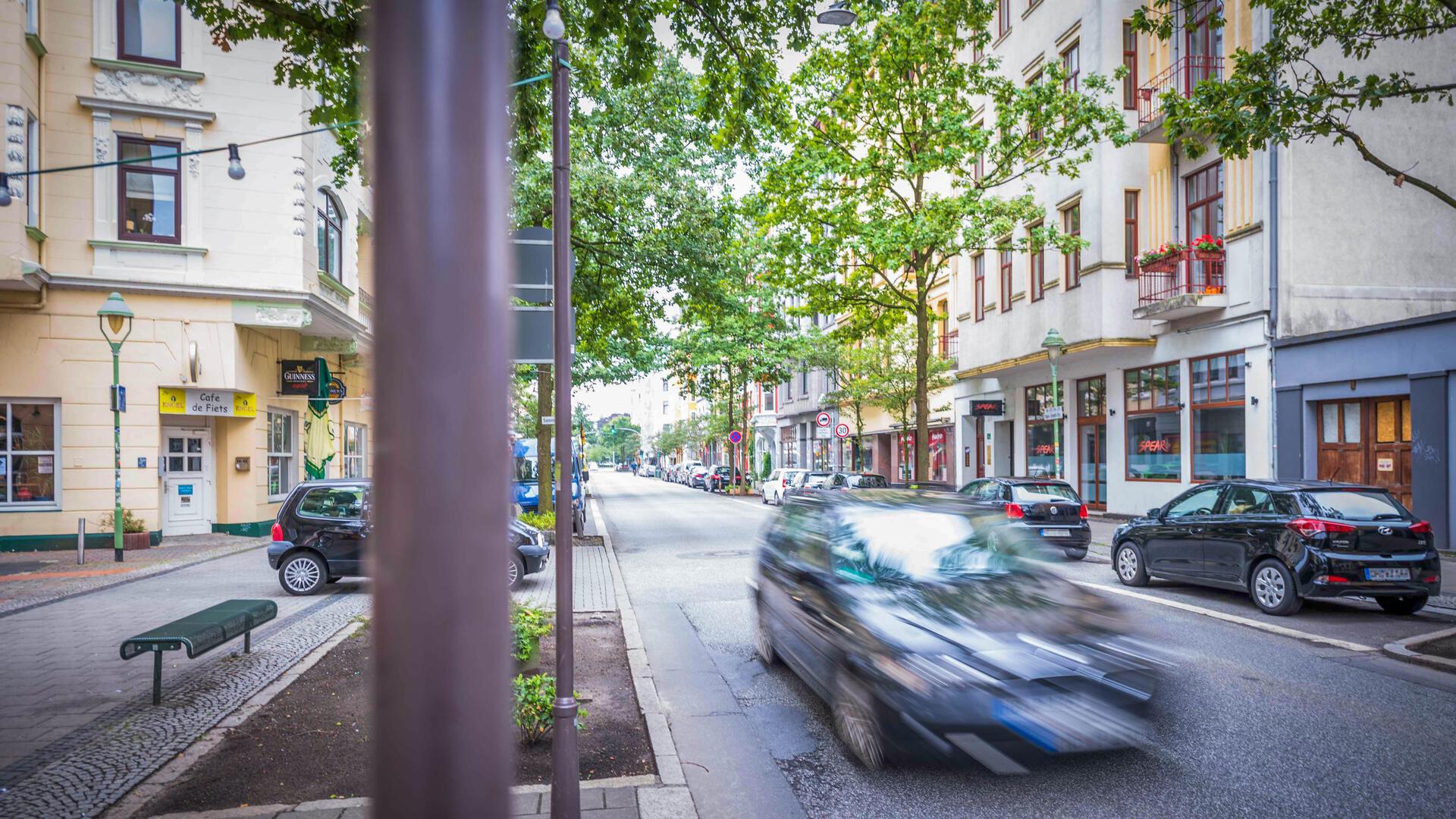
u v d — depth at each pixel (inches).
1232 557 385.4
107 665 289.1
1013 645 196.2
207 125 679.1
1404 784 181.0
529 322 172.4
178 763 195.5
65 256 634.2
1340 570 344.5
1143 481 794.8
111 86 647.8
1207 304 692.1
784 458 2177.7
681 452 3425.2
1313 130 330.6
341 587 466.9
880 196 729.0
